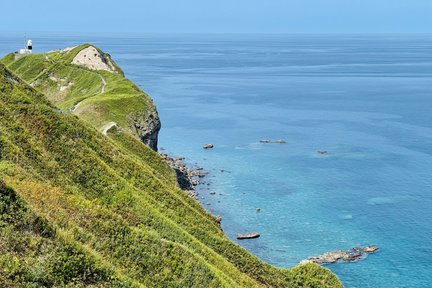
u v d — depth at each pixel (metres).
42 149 46.22
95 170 49.03
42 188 34.62
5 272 21.53
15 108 51.75
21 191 32.66
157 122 118.75
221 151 136.00
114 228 34.47
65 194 36.84
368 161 124.25
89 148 55.00
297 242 81.19
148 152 87.50
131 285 27.02
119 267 30.86
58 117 54.84
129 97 117.44
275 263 74.50
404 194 101.94
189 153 134.00
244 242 80.88
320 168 119.44
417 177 111.69
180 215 56.84
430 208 94.56
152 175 63.88
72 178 45.34
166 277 33.38
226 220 89.19
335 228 86.44
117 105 111.06
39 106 54.66
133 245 34.28
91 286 24.88
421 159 124.88
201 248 45.78
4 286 20.72
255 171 117.81
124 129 100.44
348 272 72.19
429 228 86.19
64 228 30.80
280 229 85.94
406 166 119.62
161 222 46.31
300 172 116.69
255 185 107.88
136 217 44.59
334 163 123.25
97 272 26.09
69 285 23.77
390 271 72.56
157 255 34.91
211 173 116.12
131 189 50.84
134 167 61.81
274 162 124.88
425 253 77.56
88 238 31.38
